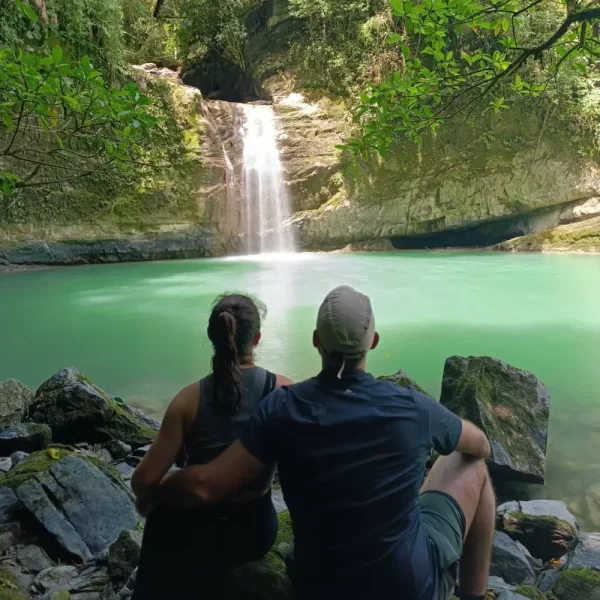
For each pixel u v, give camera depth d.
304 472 1.74
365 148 4.53
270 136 21.48
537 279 14.38
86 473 3.36
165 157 19.33
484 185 21.20
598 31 4.43
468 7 4.04
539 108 20.08
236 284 14.14
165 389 6.80
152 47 26.11
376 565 1.70
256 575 2.10
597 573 2.82
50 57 3.31
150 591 2.07
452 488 2.08
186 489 1.89
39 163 3.79
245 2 24.28
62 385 5.11
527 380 4.83
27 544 3.09
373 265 17.42
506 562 3.09
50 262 17.75
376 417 1.74
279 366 7.40
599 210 20.52
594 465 4.63
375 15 20.97
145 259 19.31
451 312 10.62
